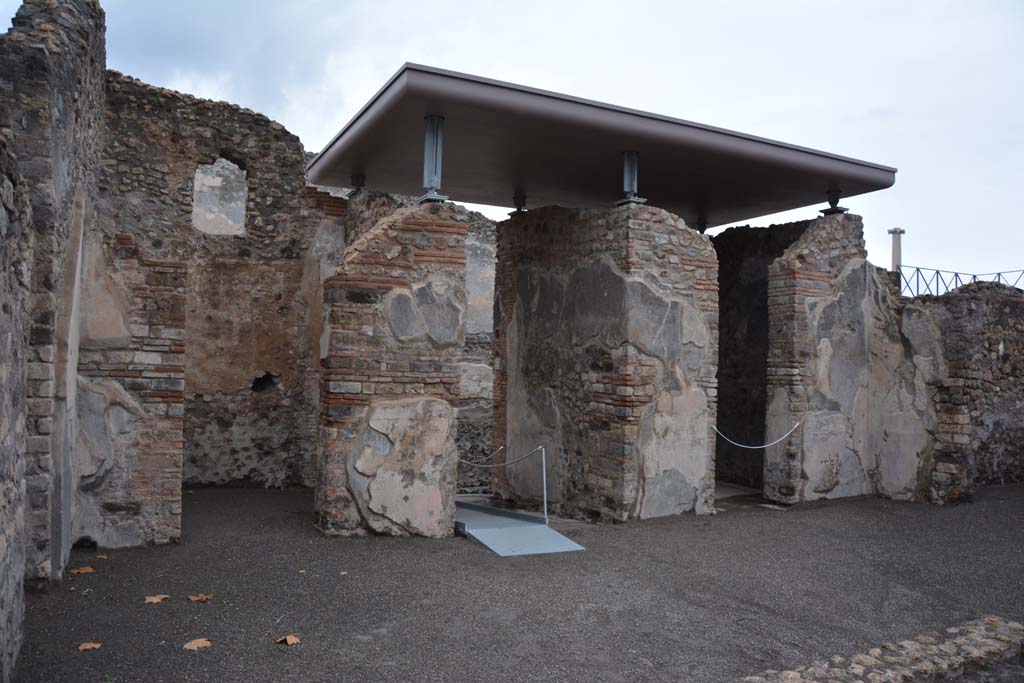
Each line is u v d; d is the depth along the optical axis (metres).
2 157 2.75
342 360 5.61
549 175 8.16
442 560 5.10
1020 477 9.65
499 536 5.70
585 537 5.95
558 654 3.60
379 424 5.69
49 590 4.13
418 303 5.83
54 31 4.39
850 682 3.45
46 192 4.01
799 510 7.44
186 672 3.18
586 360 7.30
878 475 8.24
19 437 3.24
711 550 5.68
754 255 9.47
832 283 8.05
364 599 4.24
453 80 5.66
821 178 7.92
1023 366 9.75
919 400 7.95
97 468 5.11
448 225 5.96
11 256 3.00
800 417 7.76
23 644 3.40
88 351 5.09
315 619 3.90
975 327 7.77
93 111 5.62
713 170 7.68
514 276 8.70
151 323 5.24
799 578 5.06
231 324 8.00
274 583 4.46
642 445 6.79
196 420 7.85
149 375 5.23
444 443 5.87
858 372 8.25
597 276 7.18
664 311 6.94
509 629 3.88
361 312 5.65
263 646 3.52
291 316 8.26
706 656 3.70
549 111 6.07
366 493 5.65
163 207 7.68
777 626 4.17
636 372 6.77
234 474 8.00
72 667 3.18
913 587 5.00
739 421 9.55
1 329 2.83
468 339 15.28
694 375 7.11
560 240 7.80
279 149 8.23
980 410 8.53
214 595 4.21
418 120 6.21
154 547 5.20
